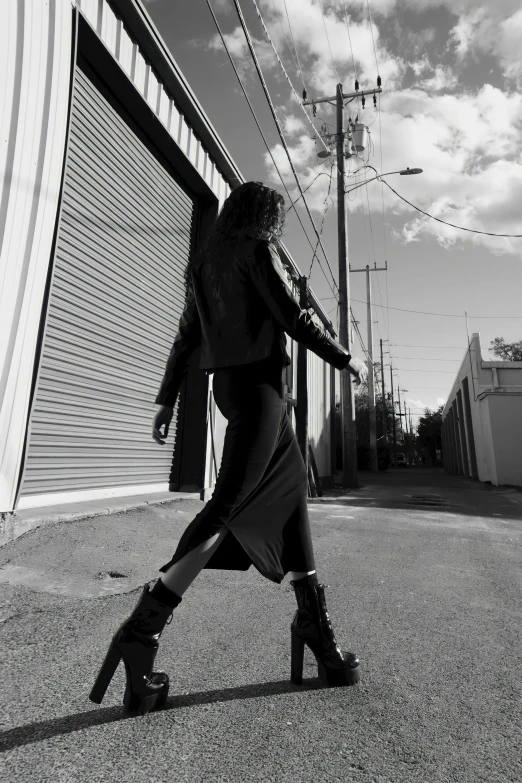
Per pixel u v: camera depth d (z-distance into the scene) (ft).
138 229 18.20
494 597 9.78
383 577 11.06
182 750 4.23
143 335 18.61
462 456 91.76
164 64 17.89
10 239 11.39
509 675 6.13
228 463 4.99
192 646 6.63
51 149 12.76
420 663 6.40
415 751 4.39
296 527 5.51
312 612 5.56
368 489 45.32
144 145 18.74
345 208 50.26
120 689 5.29
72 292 14.46
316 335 5.18
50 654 6.16
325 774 4.00
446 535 17.26
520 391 61.67
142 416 18.62
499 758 4.34
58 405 13.93
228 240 5.48
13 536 10.80
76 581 9.16
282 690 5.45
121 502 15.69
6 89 11.36
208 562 4.98
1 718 4.64
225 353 5.26
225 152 23.38
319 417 46.57
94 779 3.81
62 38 13.23
